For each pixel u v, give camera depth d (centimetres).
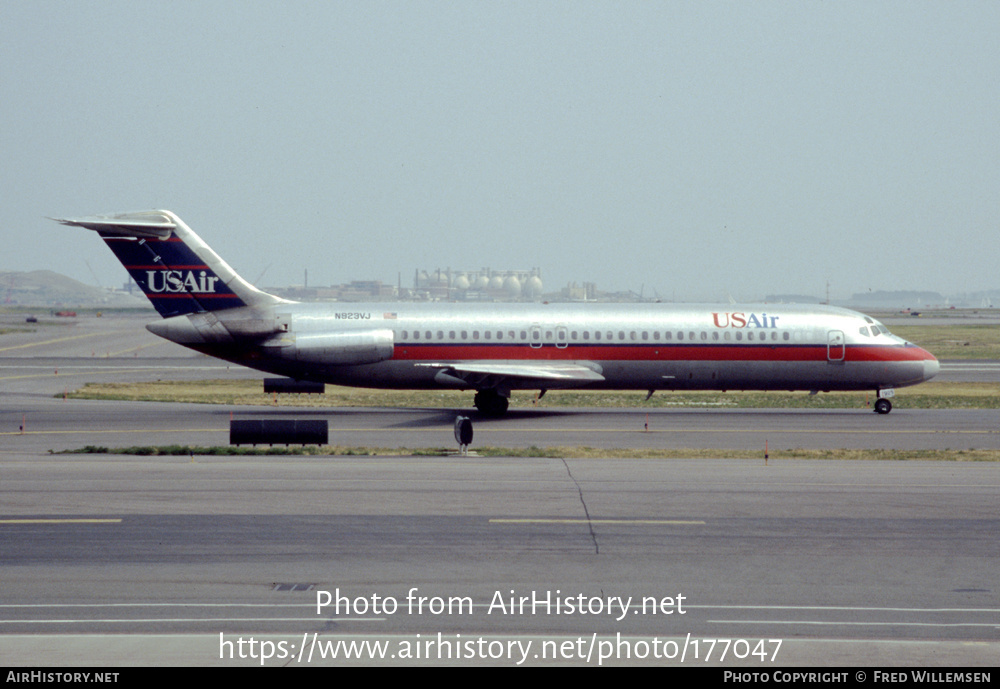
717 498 8200
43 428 13462
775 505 7931
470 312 15675
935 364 15838
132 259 15050
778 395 19275
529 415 15662
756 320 15750
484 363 15400
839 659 4628
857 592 5675
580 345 15525
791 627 5078
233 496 8188
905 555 6475
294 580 5844
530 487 8644
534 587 5738
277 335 15162
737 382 15775
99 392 18725
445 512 7619
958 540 6862
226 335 15100
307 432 11488
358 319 15438
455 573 6006
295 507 7769
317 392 18312
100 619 5122
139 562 6191
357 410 16212
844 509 7806
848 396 19138
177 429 13388
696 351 15588
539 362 15512
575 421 14775
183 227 15050
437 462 10119
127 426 13700
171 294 15162
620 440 12519
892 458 10981
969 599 5562
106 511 7594
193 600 5453
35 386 19862
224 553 6419
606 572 6050
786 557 6406
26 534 6869
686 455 11019
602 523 7288
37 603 5375
